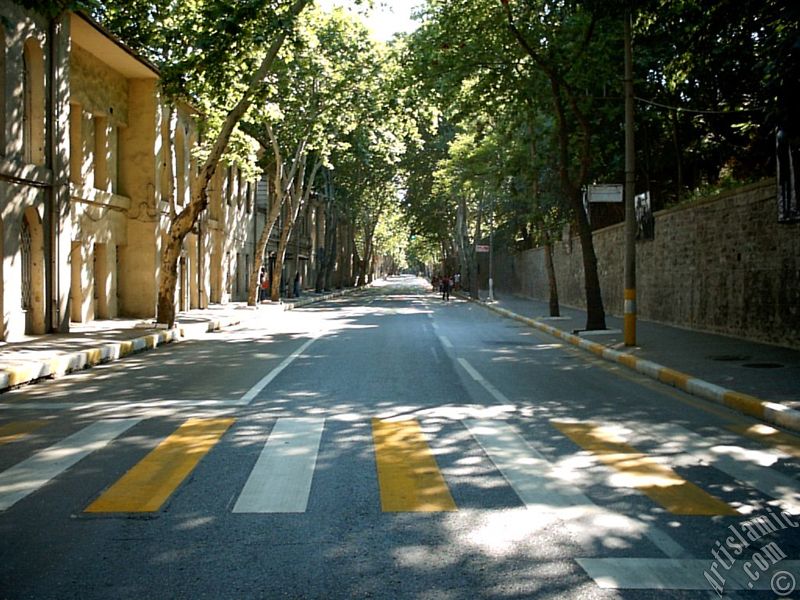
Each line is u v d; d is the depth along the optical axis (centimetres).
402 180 6550
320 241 8044
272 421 934
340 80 3475
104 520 563
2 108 1811
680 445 821
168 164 2891
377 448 789
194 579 455
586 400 1117
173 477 678
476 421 939
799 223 1477
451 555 492
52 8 1320
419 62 2225
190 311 3409
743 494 638
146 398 1124
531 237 5328
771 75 1128
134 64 2594
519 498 616
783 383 1159
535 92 2248
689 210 2164
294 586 444
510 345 1984
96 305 2634
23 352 1542
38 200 1967
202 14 2159
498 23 2119
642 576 460
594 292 2183
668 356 1523
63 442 824
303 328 2598
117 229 2733
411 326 2684
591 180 3112
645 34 1973
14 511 585
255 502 604
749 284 1795
